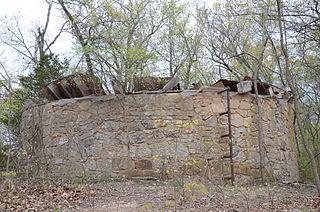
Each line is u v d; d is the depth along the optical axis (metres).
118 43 10.82
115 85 7.50
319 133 13.93
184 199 4.78
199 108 7.45
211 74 15.69
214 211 4.26
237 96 7.77
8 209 4.32
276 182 7.47
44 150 7.97
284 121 8.83
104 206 4.56
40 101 9.53
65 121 7.79
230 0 12.64
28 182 6.43
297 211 4.27
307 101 14.71
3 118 9.29
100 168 7.26
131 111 7.44
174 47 14.51
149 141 7.23
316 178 5.38
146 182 6.64
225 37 14.09
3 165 8.67
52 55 11.77
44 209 4.38
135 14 13.54
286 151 8.62
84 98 7.73
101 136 7.43
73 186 5.98
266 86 8.25
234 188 6.05
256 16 12.11
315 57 9.51
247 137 7.64
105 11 12.95
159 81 8.29
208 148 7.02
